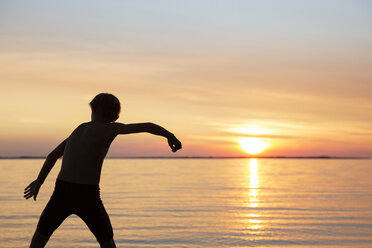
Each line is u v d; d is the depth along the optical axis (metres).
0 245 7.18
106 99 3.57
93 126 3.48
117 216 11.13
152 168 75.06
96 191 3.44
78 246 7.02
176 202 15.23
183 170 64.12
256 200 16.25
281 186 25.97
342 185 26.83
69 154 3.45
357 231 8.78
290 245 7.34
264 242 7.59
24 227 9.05
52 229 3.40
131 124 3.46
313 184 28.17
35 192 3.54
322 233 8.53
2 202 14.85
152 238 7.88
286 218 10.88
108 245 3.51
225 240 7.73
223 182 30.84
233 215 11.45
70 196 3.37
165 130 3.40
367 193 19.81
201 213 11.89
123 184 27.48
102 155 3.47
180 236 8.09
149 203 14.81
